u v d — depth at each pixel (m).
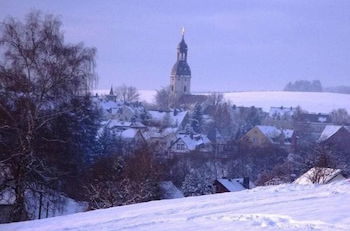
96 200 35.91
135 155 43.94
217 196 24.17
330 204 19.27
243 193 24.48
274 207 19.27
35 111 30.36
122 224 18.41
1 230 20.42
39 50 31.33
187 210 20.27
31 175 30.62
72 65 32.19
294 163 70.44
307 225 15.59
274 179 50.50
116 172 39.28
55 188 32.12
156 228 16.95
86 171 38.59
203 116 167.00
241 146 113.00
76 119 33.25
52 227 19.69
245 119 180.75
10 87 30.59
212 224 16.88
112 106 162.00
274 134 130.25
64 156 32.59
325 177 39.81
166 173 54.75
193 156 96.69
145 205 23.23
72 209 36.91
